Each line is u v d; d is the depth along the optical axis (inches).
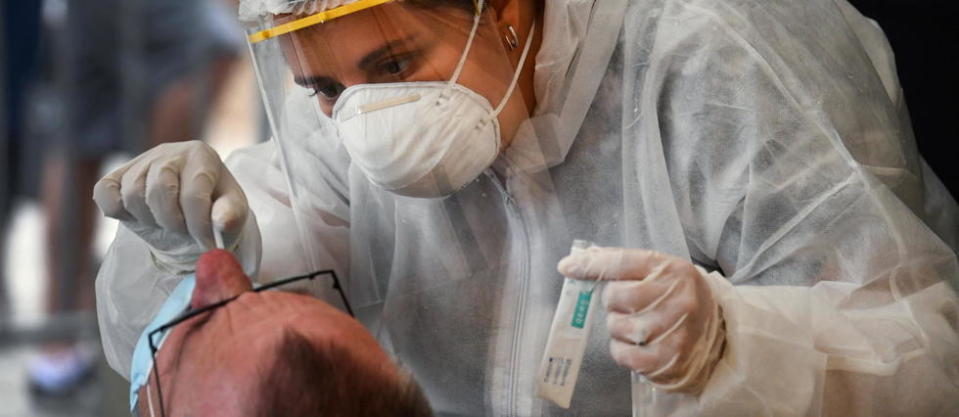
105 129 118.6
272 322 49.5
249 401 46.4
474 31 59.6
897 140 63.8
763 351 55.0
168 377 50.5
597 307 58.6
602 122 63.9
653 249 63.1
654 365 53.6
